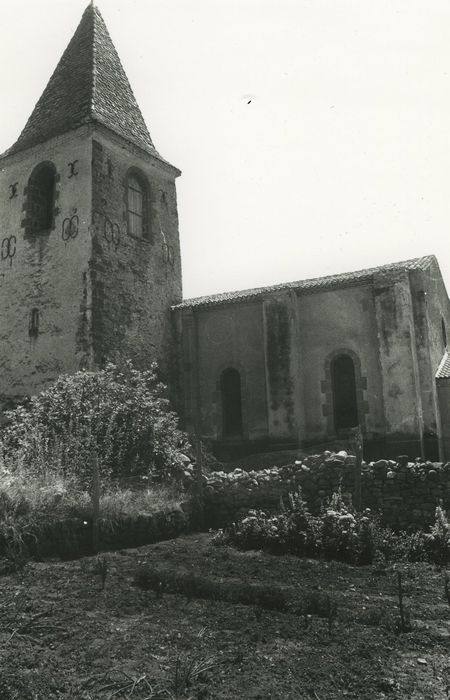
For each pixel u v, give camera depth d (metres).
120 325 21.64
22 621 7.70
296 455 20.03
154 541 13.08
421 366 20.02
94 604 8.48
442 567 11.43
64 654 6.84
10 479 11.66
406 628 7.82
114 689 6.03
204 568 10.76
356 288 21.28
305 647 7.19
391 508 13.98
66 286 21.30
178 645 7.16
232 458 22.27
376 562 11.66
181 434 18.33
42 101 25.22
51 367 21.00
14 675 6.25
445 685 6.27
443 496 13.61
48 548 10.80
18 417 18.89
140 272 23.11
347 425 20.88
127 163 23.62
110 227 22.03
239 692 6.04
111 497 12.88
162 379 23.11
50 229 22.19
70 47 26.62
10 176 23.84
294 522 12.66
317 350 21.52
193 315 23.92
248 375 22.62
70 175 22.25
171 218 25.53
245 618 8.13
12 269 22.72
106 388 17.27
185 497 14.93
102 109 23.66
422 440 19.41
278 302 21.73
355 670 6.57
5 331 22.28
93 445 15.41
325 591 9.57
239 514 14.95
